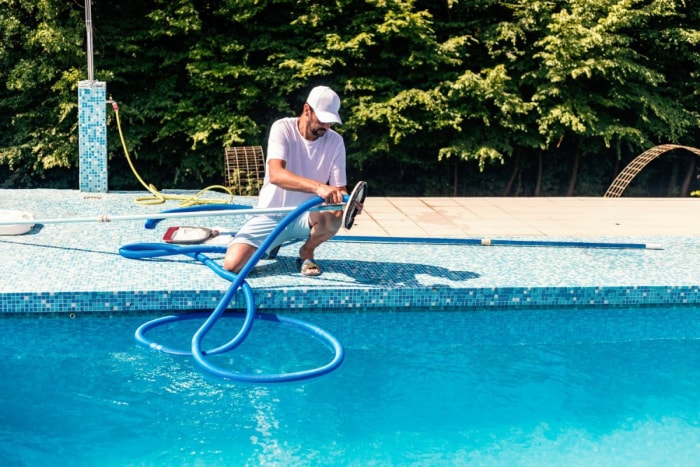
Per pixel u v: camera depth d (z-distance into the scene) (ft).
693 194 47.65
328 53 40.86
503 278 19.40
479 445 13.04
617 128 43.29
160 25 40.19
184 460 12.17
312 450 12.63
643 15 42.78
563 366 16.31
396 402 14.43
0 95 41.24
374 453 12.65
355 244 22.08
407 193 46.55
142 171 43.98
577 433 13.56
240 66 40.11
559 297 19.08
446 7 43.73
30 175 42.47
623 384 15.57
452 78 42.42
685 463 12.67
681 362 16.72
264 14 41.93
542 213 27.66
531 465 12.46
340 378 15.30
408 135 43.47
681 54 45.42
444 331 17.92
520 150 45.73
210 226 23.16
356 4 41.34
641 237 24.43
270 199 18.04
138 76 41.93
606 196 34.32
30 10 38.29
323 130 17.22
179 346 16.26
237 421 13.48
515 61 43.68
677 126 44.73
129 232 22.09
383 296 18.24
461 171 46.83
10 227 21.12
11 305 16.97
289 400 14.30
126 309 17.43
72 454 12.21
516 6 42.22
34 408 13.61
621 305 19.48
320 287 18.06
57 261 19.12
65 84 39.19
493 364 16.28
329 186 16.97
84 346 16.19
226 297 16.52
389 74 42.93
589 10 41.91
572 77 41.75
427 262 20.58
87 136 27.76
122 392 14.33
